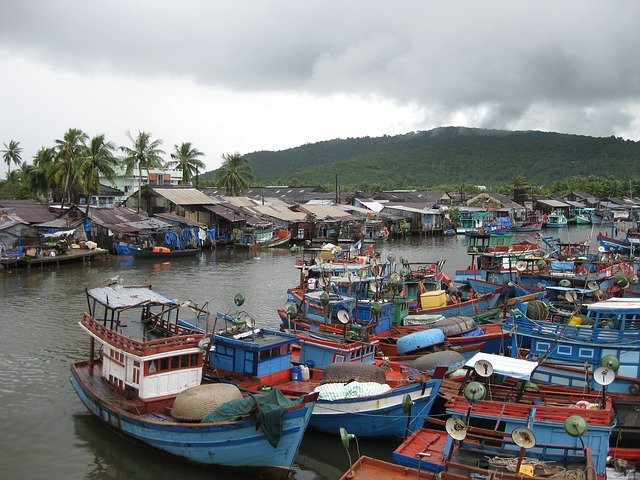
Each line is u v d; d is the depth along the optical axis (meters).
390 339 29.58
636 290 42.72
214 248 84.81
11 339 34.03
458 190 177.88
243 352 23.14
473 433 16.59
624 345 22.33
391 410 20.94
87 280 53.81
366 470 16.95
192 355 21.50
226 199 103.00
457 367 24.36
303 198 132.88
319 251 50.66
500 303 40.38
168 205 89.88
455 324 30.20
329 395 21.22
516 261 46.72
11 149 113.44
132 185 117.62
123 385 21.73
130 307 22.84
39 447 21.03
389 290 34.06
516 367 18.17
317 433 22.08
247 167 118.25
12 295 46.25
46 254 61.34
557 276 40.62
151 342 20.48
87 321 24.61
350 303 29.97
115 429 21.58
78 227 69.94
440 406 22.50
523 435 14.20
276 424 17.72
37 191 97.81
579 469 15.27
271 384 23.20
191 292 50.25
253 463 18.52
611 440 19.33
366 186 189.25
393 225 109.44
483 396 17.72
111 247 72.44
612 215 139.88
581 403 18.28
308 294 32.25
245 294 49.84
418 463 17.61
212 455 18.67
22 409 24.31
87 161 73.44
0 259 57.41
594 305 24.28
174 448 19.33
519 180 171.62
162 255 72.00
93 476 19.16
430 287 40.50
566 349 23.39
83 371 24.78
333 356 24.83
